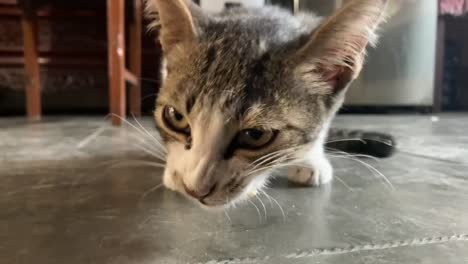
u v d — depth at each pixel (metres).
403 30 0.56
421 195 0.17
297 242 0.12
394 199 0.16
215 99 0.15
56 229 0.13
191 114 0.15
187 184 0.14
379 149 0.25
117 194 0.17
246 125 0.15
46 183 0.18
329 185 0.18
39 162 0.22
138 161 0.23
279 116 0.15
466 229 0.13
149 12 0.18
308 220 0.14
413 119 0.50
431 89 0.58
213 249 0.11
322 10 0.47
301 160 0.17
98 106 0.61
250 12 0.21
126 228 0.13
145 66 0.57
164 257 0.11
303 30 0.18
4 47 0.57
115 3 0.37
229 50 0.16
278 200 0.16
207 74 0.15
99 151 0.26
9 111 0.57
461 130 0.39
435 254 0.11
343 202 0.16
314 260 0.11
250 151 0.15
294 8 0.44
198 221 0.14
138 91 0.46
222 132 0.14
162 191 0.17
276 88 0.15
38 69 0.50
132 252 0.11
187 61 0.16
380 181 0.19
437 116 0.55
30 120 0.46
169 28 0.16
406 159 0.24
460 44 0.70
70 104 0.60
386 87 0.57
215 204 0.14
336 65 0.16
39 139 0.31
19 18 0.56
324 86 0.16
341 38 0.16
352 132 0.27
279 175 0.20
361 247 0.12
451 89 0.71
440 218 0.14
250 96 0.15
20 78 0.57
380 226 0.13
